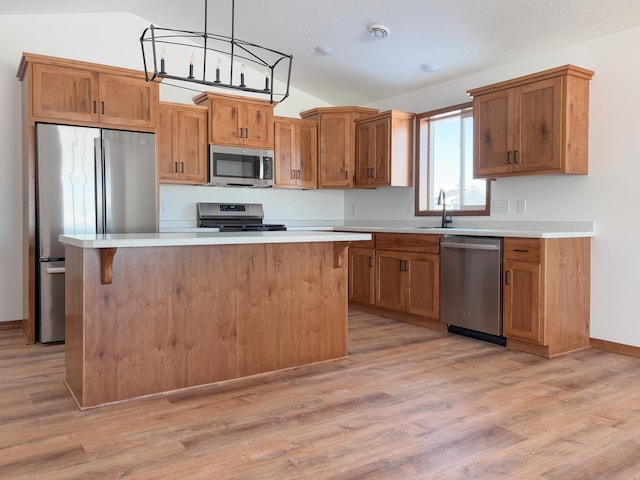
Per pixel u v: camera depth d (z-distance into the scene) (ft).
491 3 11.28
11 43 13.55
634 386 8.91
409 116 16.60
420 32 13.08
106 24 14.88
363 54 14.97
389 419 7.42
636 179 10.87
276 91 18.24
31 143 11.81
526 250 11.02
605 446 6.56
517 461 6.15
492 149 12.63
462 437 6.81
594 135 11.57
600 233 11.51
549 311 10.78
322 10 13.11
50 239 11.94
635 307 10.94
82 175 12.26
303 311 10.07
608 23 11.01
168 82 16.07
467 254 12.37
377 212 18.42
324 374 9.59
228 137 15.92
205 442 6.64
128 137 12.81
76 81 12.26
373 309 15.97
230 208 17.17
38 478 5.70
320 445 6.56
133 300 8.19
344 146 17.84
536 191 12.85
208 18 14.64
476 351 11.31
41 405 7.95
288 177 17.53
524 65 13.28
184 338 8.69
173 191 16.35
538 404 8.02
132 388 8.21
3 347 11.62
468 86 14.93
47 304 11.89
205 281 8.88
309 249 10.13
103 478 5.71
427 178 16.63
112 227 12.63
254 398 8.29
